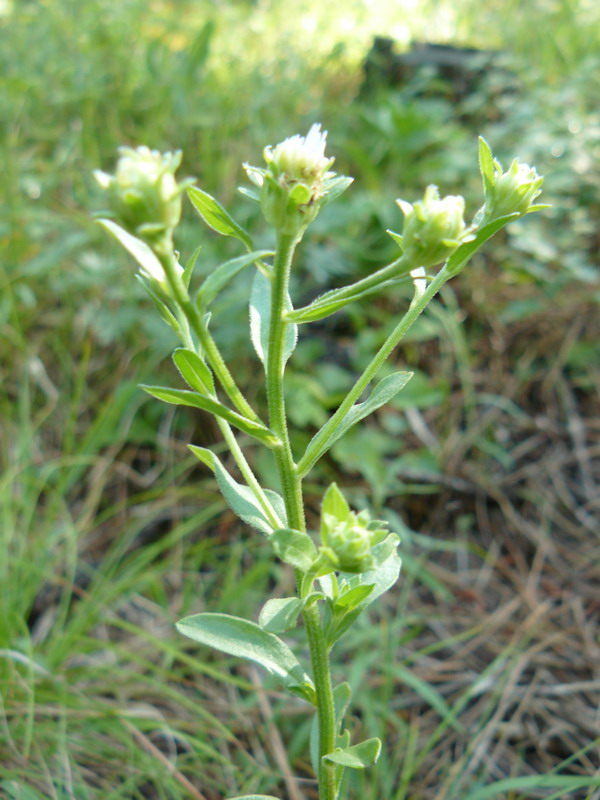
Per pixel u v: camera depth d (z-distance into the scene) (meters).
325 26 0.59
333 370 0.32
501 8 0.63
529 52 0.54
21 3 0.57
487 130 0.43
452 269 0.12
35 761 0.20
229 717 0.22
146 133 0.41
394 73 0.50
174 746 0.21
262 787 0.20
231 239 0.33
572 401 0.34
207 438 0.31
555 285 0.35
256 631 0.13
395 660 0.25
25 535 0.25
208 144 0.39
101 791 0.19
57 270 0.35
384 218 0.35
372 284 0.11
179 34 0.58
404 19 0.64
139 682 0.23
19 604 0.23
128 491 0.30
